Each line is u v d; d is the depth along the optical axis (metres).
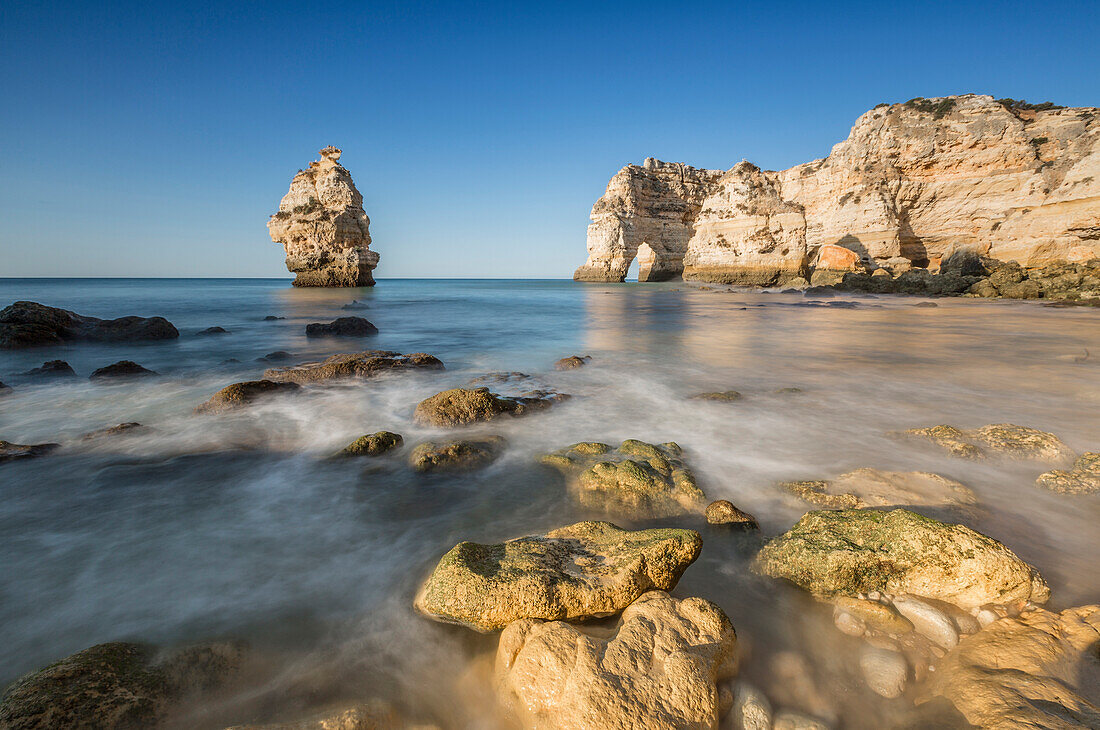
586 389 8.91
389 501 4.71
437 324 20.67
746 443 6.11
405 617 3.17
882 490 4.46
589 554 3.31
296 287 51.75
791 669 2.64
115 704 2.32
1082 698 2.18
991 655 2.54
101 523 4.31
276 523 4.33
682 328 18.31
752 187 44.34
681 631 2.59
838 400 8.02
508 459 5.70
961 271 35.06
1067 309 23.25
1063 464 5.07
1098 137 33.41
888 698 2.45
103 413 7.53
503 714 2.44
